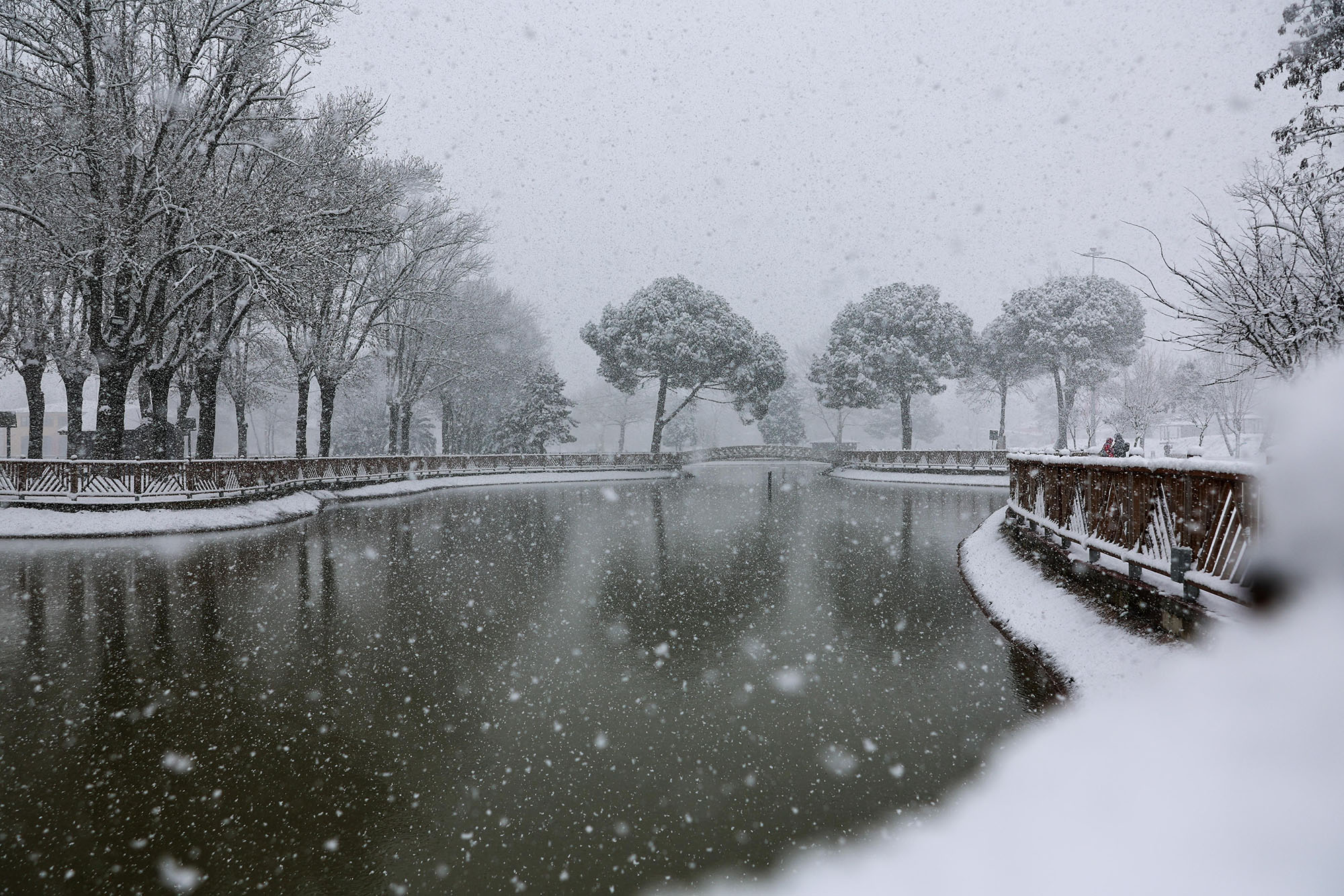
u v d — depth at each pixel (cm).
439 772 429
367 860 342
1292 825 275
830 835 353
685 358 4238
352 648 680
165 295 1819
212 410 2216
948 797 381
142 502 1577
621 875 328
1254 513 388
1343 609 329
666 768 431
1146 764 347
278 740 475
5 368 2289
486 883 325
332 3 1755
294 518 1870
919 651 653
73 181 1716
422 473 3278
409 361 3472
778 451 6869
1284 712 320
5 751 458
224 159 2083
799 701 536
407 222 2600
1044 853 311
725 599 880
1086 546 654
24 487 1579
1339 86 711
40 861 342
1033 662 605
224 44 1784
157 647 680
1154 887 271
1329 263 579
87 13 1590
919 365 4012
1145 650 474
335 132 2031
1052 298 3881
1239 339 617
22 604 858
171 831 367
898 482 3441
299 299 1723
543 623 774
